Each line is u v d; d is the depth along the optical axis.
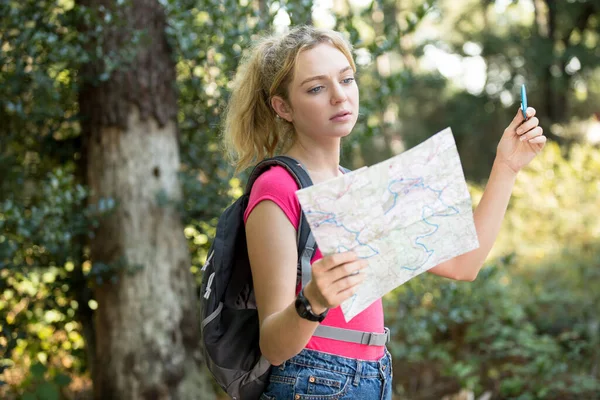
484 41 20.53
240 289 1.80
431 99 22.73
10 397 4.55
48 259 4.34
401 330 5.78
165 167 4.39
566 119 19.48
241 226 1.79
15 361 4.86
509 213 10.15
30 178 4.68
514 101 20.42
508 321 6.24
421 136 21.45
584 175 10.13
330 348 1.71
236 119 2.03
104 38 4.17
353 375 1.71
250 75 1.99
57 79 4.29
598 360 5.74
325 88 1.78
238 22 4.30
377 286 1.53
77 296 4.54
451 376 5.72
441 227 1.57
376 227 1.51
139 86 4.31
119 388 4.23
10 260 3.89
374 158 15.56
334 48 1.81
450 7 21.64
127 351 4.23
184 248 4.45
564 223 9.58
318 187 1.45
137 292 4.25
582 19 18.61
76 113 4.55
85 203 4.39
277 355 1.54
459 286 5.43
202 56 4.54
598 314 6.55
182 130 4.77
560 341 6.21
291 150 1.89
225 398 5.11
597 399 5.25
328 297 1.42
